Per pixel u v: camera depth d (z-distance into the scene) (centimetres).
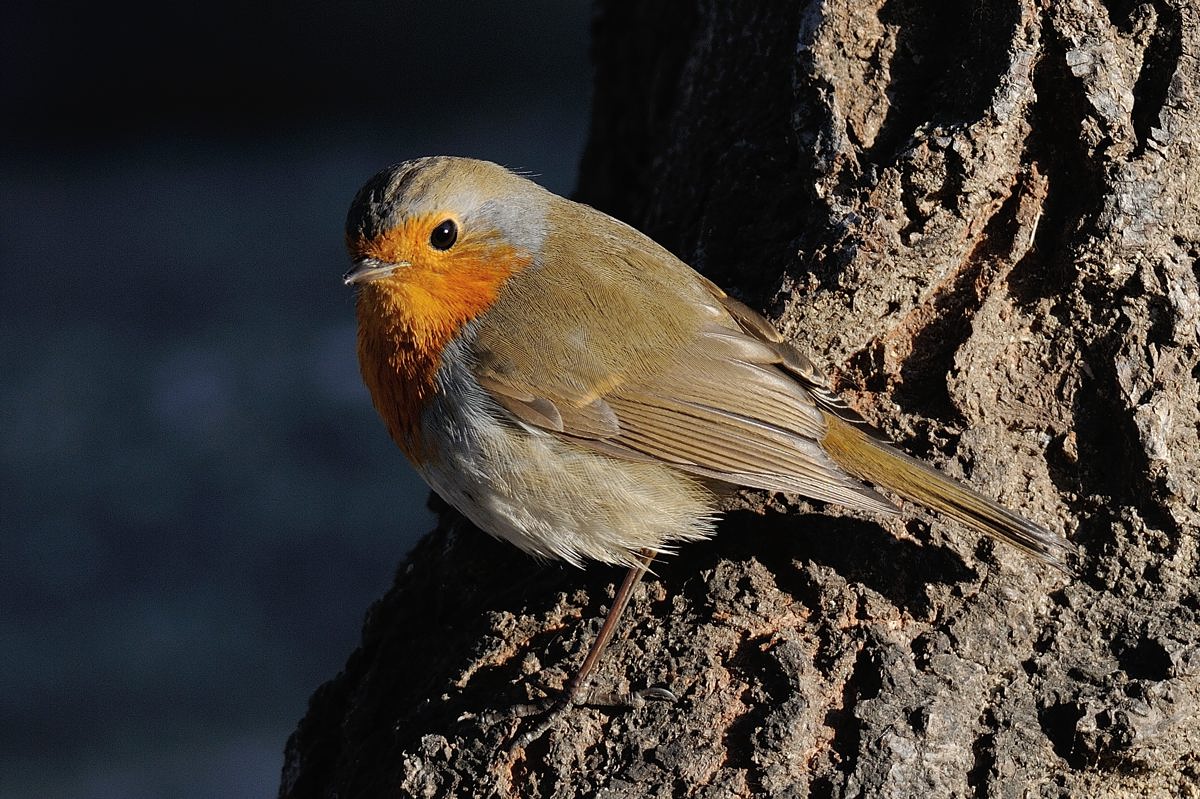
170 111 2439
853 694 568
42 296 2075
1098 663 573
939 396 649
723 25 815
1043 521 616
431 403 685
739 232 742
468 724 599
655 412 664
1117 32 628
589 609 648
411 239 668
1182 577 591
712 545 652
